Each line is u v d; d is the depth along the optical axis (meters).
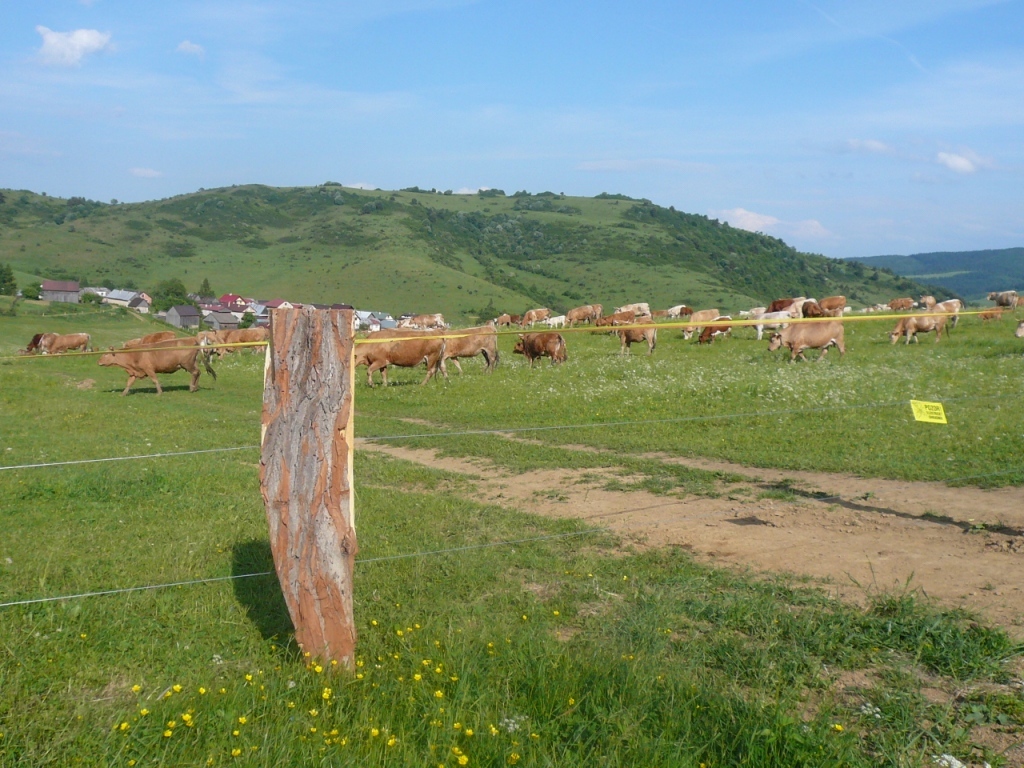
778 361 24.34
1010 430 12.34
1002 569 6.71
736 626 5.80
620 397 18.34
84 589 6.89
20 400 22.97
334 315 5.03
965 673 5.00
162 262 151.25
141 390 27.22
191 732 4.31
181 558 7.81
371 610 6.30
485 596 6.66
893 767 4.00
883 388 17.30
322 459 5.01
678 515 9.08
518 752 4.07
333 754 4.05
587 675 4.83
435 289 130.75
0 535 8.85
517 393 20.56
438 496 10.70
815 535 8.01
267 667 5.16
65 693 4.88
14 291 100.50
